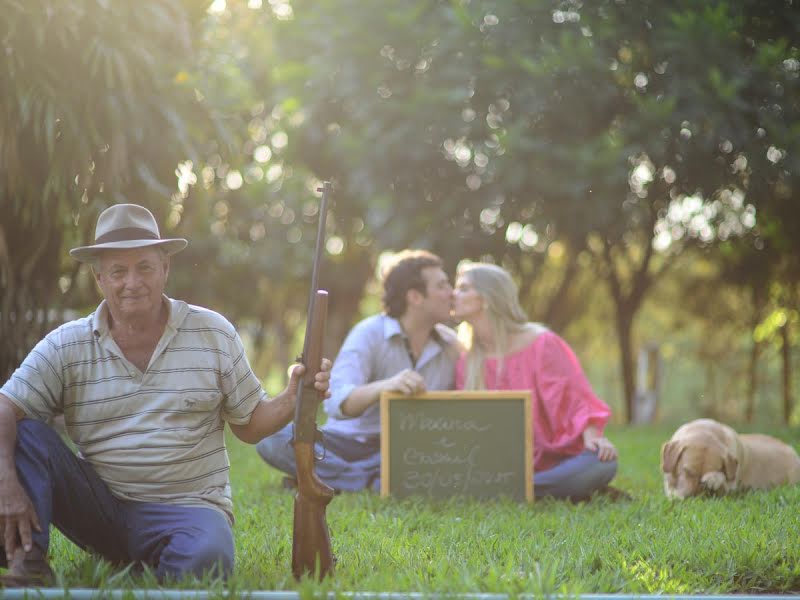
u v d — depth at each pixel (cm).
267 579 338
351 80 1165
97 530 358
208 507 362
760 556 386
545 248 1296
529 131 1067
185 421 360
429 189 1172
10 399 344
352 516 488
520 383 593
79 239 746
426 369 618
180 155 720
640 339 1711
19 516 321
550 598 305
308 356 344
